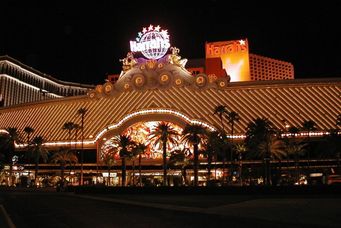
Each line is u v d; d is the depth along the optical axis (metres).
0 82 172.12
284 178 88.94
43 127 120.88
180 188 68.62
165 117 105.31
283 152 84.19
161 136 86.12
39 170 117.56
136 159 102.31
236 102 105.81
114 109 113.56
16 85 181.00
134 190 72.62
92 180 109.62
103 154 108.81
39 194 77.25
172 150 99.88
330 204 43.34
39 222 28.78
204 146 85.19
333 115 99.25
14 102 178.25
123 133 107.44
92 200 56.38
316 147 92.88
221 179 90.19
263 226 26.33
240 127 101.38
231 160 89.06
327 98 102.06
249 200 51.66
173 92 110.44
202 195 66.12
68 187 85.44
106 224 27.50
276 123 100.62
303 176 92.19
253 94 106.19
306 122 91.31
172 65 112.75
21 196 69.56
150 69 113.44
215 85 108.88
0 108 134.50
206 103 107.00
